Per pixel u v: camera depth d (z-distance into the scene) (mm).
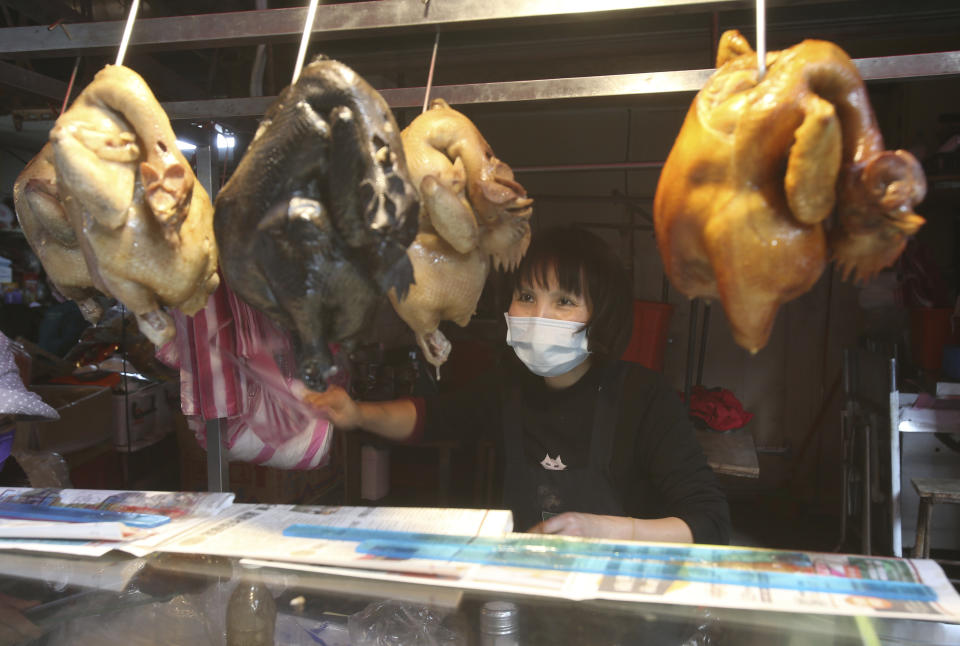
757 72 975
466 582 1105
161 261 1105
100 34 1345
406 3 1233
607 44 2355
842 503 3699
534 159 4812
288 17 1288
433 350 1303
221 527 1357
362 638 986
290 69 2789
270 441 1984
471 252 1249
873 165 865
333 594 1099
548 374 1806
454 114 1249
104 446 3123
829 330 4523
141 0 2584
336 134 874
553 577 1114
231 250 1017
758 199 934
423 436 2082
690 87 1371
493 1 1209
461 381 3955
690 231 989
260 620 1026
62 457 2646
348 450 4094
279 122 948
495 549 1224
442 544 1248
